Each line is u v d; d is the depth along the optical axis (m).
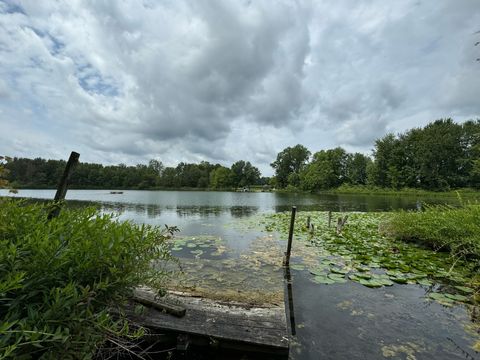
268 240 9.05
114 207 22.75
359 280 5.28
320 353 3.12
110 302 2.18
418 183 53.34
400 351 3.17
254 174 101.56
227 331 3.00
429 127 55.06
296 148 82.56
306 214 17.27
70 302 1.52
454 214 7.46
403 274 5.61
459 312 4.11
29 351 1.44
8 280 1.33
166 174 96.69
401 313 4.07
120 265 2.16
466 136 47.28
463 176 47.47
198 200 36.25
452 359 3.03
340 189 62.50
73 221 2.44
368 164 61.91
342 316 3.99
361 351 3.16
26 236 1.74
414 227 8.21
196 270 5.68
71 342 1.49
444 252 7.33
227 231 10.92
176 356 2.96
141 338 2.99
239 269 5.82
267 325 3.16
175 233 10.45
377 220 13.75
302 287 5.05
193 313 3.34
